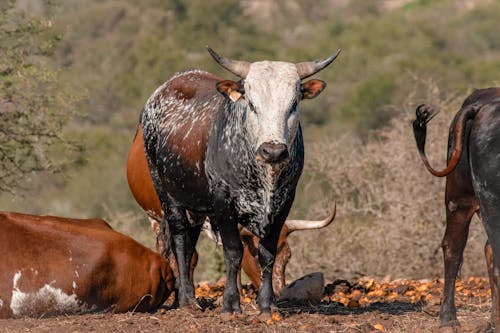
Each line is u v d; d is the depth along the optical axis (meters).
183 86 38.06
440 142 59.66
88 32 195.12
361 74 171.25
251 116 31.34
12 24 54.56
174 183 36.34
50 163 55.75
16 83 52.97
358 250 60.94
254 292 42.09
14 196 56.50
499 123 26.78
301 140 33.50
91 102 162.50
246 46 188.00
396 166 59.66
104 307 34.19
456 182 29.45
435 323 32.88
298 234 61.91
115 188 120.00
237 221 34.03
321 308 36.50
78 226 34.47
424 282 44.88
